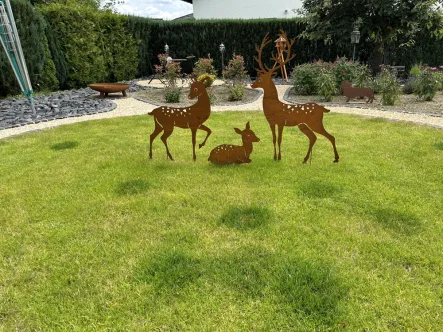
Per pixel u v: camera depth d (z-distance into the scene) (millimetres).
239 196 3318
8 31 6605
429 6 9961
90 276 2270
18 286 2207
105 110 7785
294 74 9719
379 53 11688
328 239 2605
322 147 4773
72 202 3299
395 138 5078
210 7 18781
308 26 12023
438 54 13016
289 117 3986
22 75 6910
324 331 1805
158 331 1837
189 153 4629
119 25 12984
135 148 4910
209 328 1840
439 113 6879
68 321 1918
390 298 2010
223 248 2514
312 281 2137
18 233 2801
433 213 2928
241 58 11055
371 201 3164
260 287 2104
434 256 2373
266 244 2555
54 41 10977
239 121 6500
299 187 3475
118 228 2834
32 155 4699
